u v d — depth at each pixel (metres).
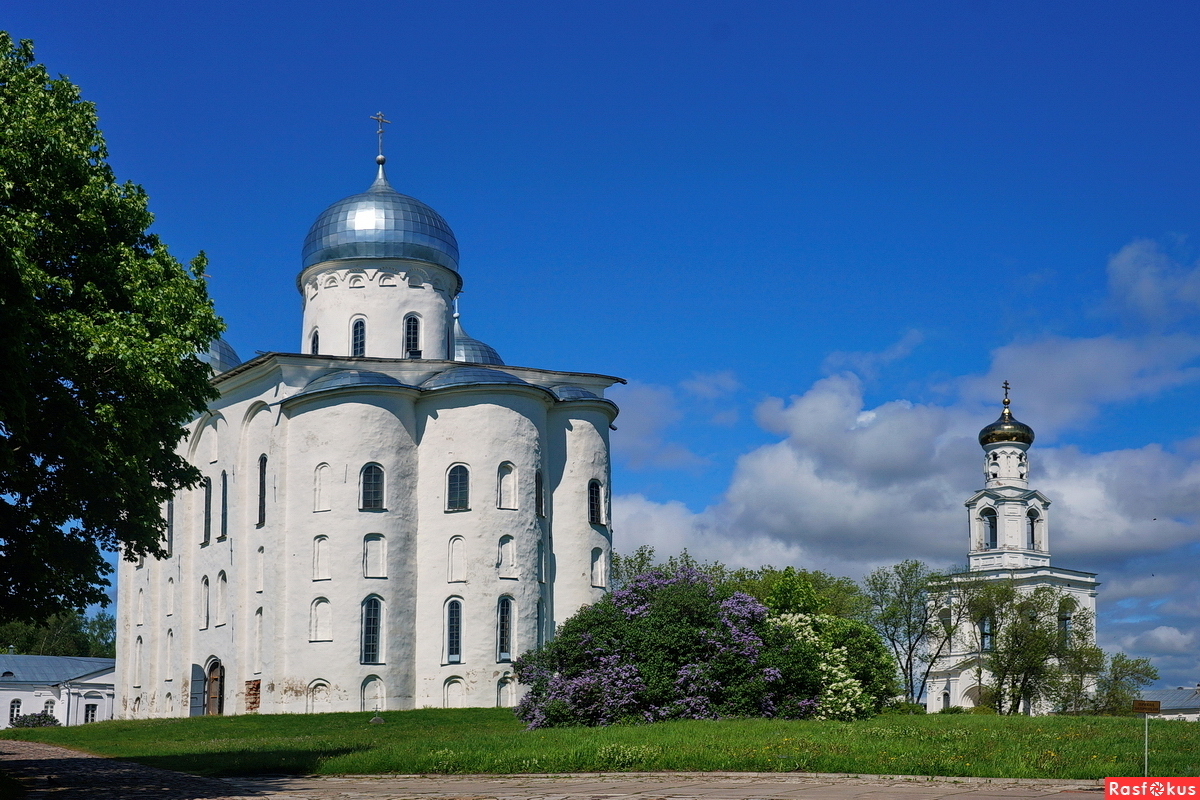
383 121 66.12
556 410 59.28
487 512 54.25
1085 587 95.19
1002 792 19.70
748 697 36.84
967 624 88.38
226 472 59.69
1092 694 79.25
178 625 62.22
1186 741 27.34
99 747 41.88
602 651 38.09
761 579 71.62
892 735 29.03
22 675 91.00
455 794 21.73
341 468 53.50
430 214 63.97
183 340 28.70
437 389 55.50
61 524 28.11
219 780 27.23
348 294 62.19
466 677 52.97
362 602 52.62
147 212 29.61
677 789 21.52
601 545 58.75
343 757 29.73
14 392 23.31
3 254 23.42
